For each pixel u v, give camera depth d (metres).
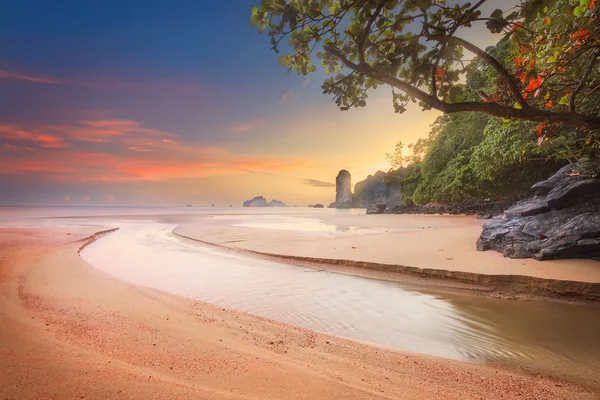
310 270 13.20
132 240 23.69
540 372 5.20
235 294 9.84
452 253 13.71
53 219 54.22
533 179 29.91
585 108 6.46
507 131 18.22
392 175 72.50
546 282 9.38
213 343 5.01
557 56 3.09
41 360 3.45
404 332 7.00
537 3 2.13
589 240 10.48
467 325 7.39
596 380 4.94
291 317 7.89
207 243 21.20
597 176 12.24
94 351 3.99
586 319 7.68
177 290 10.28
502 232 13.27
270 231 27.31
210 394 2.89
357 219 45.94
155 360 3.94
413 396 3.56
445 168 46.09
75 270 11.96
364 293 9.95
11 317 5.59
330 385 3.46
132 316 6.42
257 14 2.56
